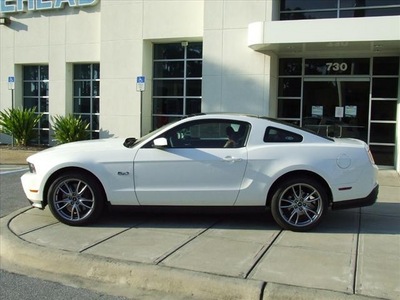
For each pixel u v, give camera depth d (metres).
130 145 6.61
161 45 15.48
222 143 6.39
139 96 15.09
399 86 12.68
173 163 6.29
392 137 13.24
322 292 4.20
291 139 6.37
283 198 6.26
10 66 18.31
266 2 12.73
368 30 10.98
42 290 4.65
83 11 16.83
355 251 5.41
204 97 13.38
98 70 17.14
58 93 17.42
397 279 4.54
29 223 6.65
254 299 4.29
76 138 15.91
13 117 16.95
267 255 5.25
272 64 13.09
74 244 5.66
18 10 17.75
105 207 6.54
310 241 5.81
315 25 11.29
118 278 4.86
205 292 4.48
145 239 5.87
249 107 13.04
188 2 14.49
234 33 13.04
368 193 6.25
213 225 6.56
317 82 13.78
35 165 6.55
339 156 6.20
